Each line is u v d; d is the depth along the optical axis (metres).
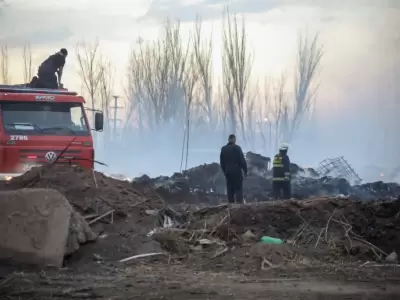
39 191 10.73
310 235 12.07
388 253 11.91
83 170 14.34
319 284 8.85
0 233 10.24
